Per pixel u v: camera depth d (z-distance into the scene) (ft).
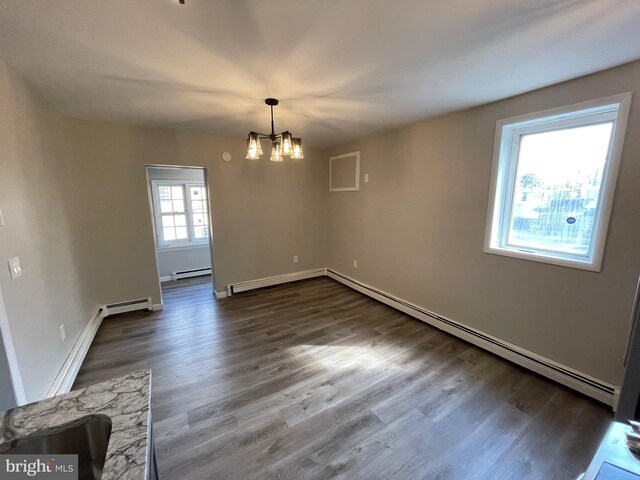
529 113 7.20
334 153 14.96
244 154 13.26
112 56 5.40
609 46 5.00
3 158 5.21
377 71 6.08
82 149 9.89
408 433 5.63
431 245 10.17
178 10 4.07
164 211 16.69
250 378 7.36
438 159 9.63
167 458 5.06
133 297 11.51
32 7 3.92
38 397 5.68
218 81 6.59
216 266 13.28
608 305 6.21
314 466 4.92
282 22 4.38
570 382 6.84
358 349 8.78
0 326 4.61
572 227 6.95
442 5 3.98
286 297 13.43
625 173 5.78
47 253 6.84
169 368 7.82
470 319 9.13
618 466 2.45
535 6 4.00
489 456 5.15
